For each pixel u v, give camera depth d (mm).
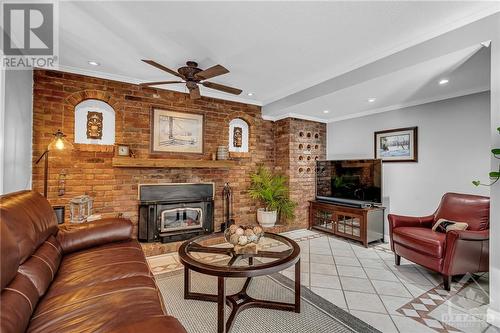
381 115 4184
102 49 2580
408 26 2139
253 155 4562
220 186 4156
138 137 3465
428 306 2113
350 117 4672
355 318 1932
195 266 1727
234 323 1844
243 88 3797
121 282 1473
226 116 4242
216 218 4094
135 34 2289
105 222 2248
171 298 2197
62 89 3010
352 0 1811
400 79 2742
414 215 3734
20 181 2531
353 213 3947
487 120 3035
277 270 1719
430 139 3562
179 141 3783
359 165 4066
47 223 1783
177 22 2102
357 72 2924
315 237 4188
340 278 2643
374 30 2203
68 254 1957
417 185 3707
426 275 2719
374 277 2668
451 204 2941
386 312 2020
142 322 953
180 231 3611
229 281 2535
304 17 2021
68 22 2094
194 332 1750
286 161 4613
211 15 2002
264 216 4324
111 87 3295
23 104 2605
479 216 2666
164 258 3168
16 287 1131
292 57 2742
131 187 3408
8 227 1238
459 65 2363
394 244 3004
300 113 4492
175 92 3775
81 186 3109
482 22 1934
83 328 1063
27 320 1065
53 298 1303
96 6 1889
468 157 3188
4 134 2152
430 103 3562
